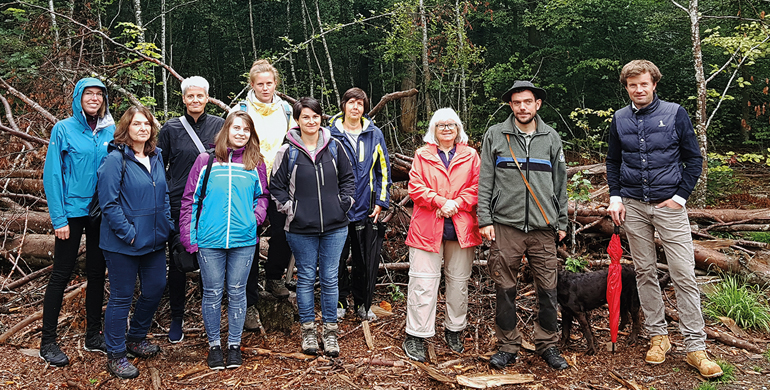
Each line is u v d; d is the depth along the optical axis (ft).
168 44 58.95
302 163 11.23
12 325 13.33
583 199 16.40
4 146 21.04
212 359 10.96
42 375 10.78
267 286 13.43
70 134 10.70
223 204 10.58
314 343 11.53
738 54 25.63
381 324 13.52
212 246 10.58
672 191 10.87
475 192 11.62
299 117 11.16
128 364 10.77
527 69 43.73
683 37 44.19
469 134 38.47
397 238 17.49
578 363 11.35
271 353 11.66
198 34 62.69
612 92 47.39
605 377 10.73
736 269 15.74
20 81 22.62
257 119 12.88
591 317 13.82
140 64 23.68
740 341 12.09
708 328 12.69
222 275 10.87
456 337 12.09
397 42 40.68
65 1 35.04
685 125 10.82
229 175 10.66
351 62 63.62
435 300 11.81
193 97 11.87
